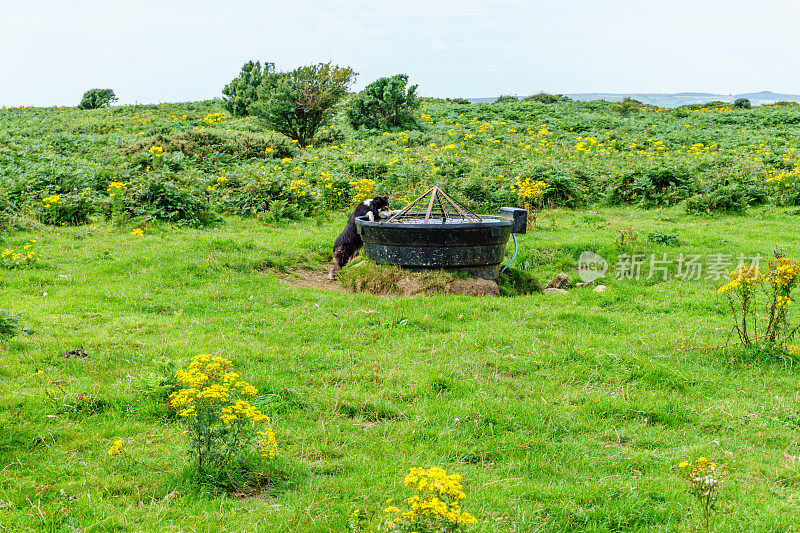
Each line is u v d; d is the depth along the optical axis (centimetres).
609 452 498
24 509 391
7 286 907
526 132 3331
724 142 2867
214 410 423
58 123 3688
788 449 508
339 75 3034
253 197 1578
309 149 2697
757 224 1488
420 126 3466
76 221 1361
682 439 525
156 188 1436
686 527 391
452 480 327
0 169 1614
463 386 607
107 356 639
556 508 409
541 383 625
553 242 1247
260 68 4059
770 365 671
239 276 1007
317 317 824
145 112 4059
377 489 427
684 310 897
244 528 379
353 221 1140
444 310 850
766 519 398
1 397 539
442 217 1062
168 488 421
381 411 556
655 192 1769
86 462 452
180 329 753
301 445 488
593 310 888
